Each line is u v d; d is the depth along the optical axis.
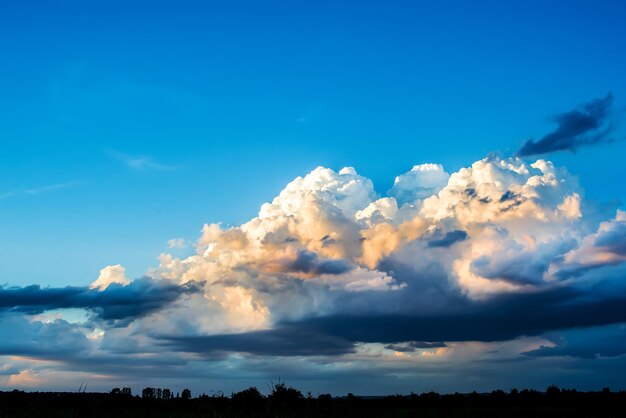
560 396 105.69
